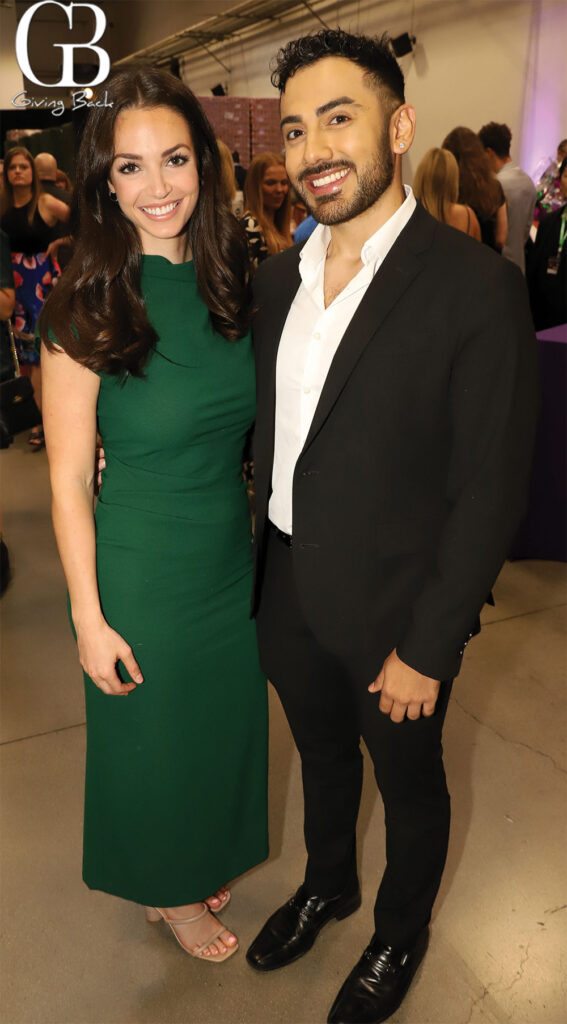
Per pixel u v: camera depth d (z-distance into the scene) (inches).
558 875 74.4
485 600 49.3
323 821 63.7
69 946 67.9
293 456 53.2
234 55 315.6
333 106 45.3
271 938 66.2
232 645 60.5
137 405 53.9
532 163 198.7
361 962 62.4
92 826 63.8
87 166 52.8
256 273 58.6
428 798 56.9
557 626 117.3
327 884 66.3
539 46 189.2
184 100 52.1
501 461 45.4
